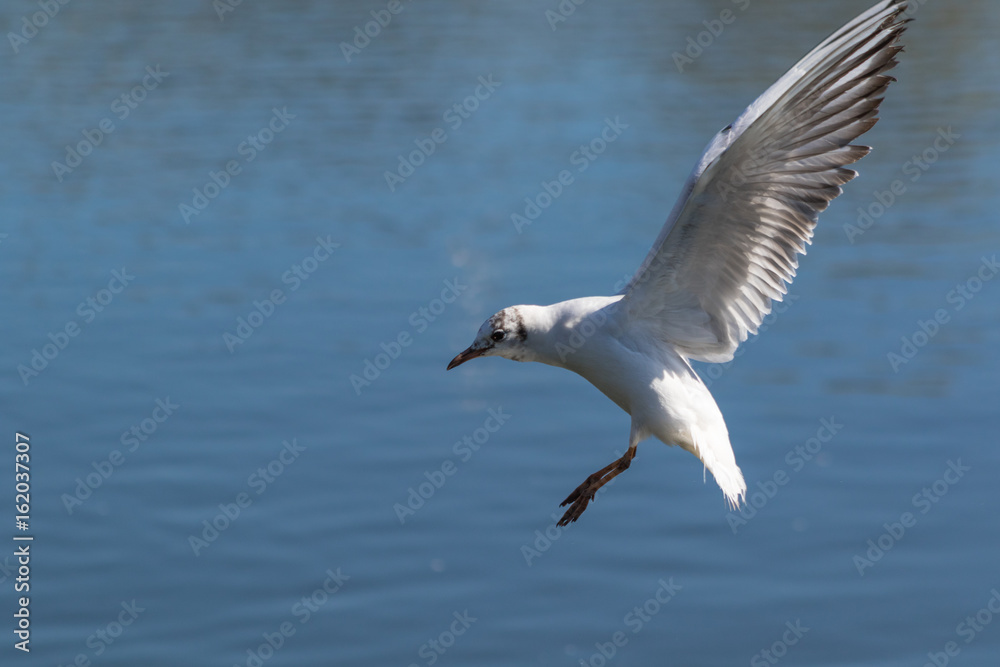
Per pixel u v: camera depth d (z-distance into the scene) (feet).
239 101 123.85
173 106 122.83
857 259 78.79
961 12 164.66
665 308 29.71
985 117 113.29
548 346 30.17
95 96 127.44
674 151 103.45
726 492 28.94
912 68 135.54
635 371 29.40
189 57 144.05
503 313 30.35
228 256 81.15
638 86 129.18
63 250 82.79
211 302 73.00
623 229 83.30
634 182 94.94
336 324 69.15
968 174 96.78
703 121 113.50
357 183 97.35
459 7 181.16
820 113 26.84
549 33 159.74
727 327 29.84
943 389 58.90
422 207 90.74
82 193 96.02
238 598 43.47
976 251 78.69
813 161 27.61
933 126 111.55
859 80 26.78
